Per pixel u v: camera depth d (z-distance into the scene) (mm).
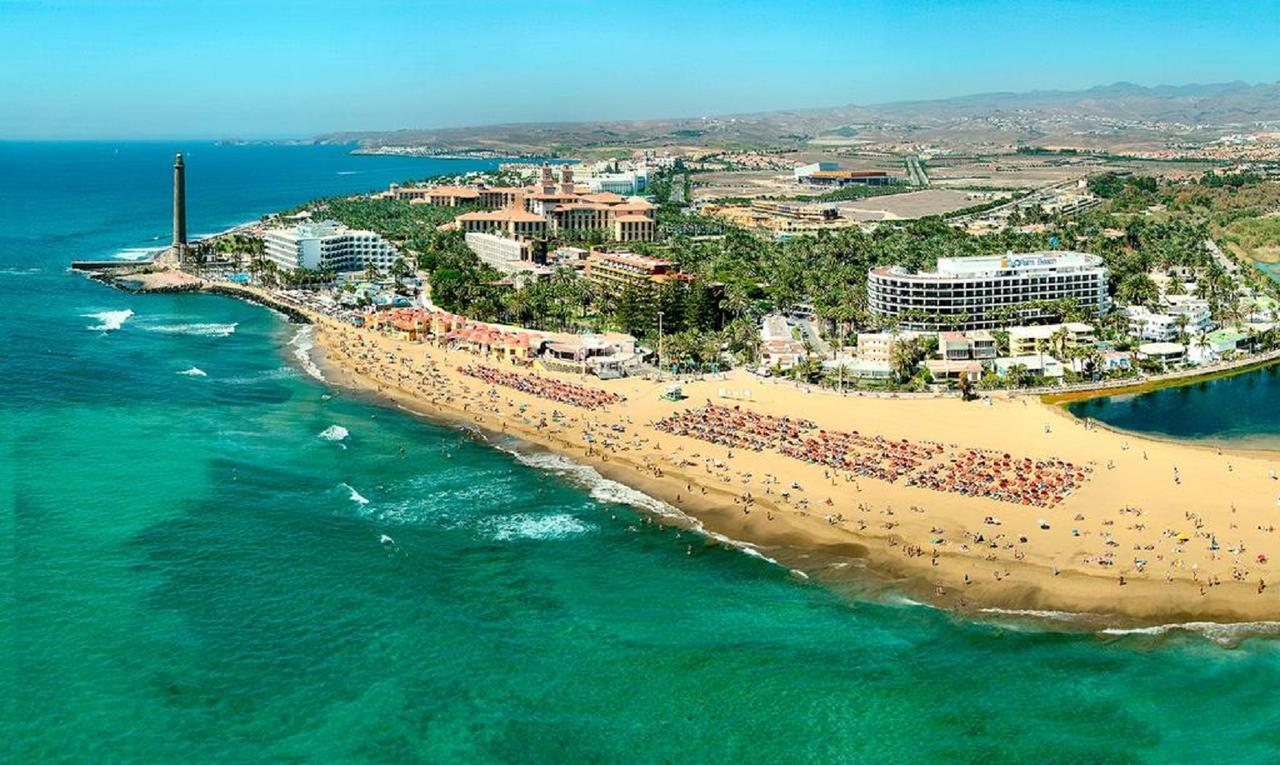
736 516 181750
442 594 154500
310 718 124188
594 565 164875
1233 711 126188
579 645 141250
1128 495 184750
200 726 121625
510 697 129625
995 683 132250
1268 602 146875
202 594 151500
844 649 140000
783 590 156250
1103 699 128875
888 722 125312
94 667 131375
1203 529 169125
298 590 154000
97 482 193125
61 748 116250
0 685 126375
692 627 145875
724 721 125625
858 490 190000
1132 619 144750
